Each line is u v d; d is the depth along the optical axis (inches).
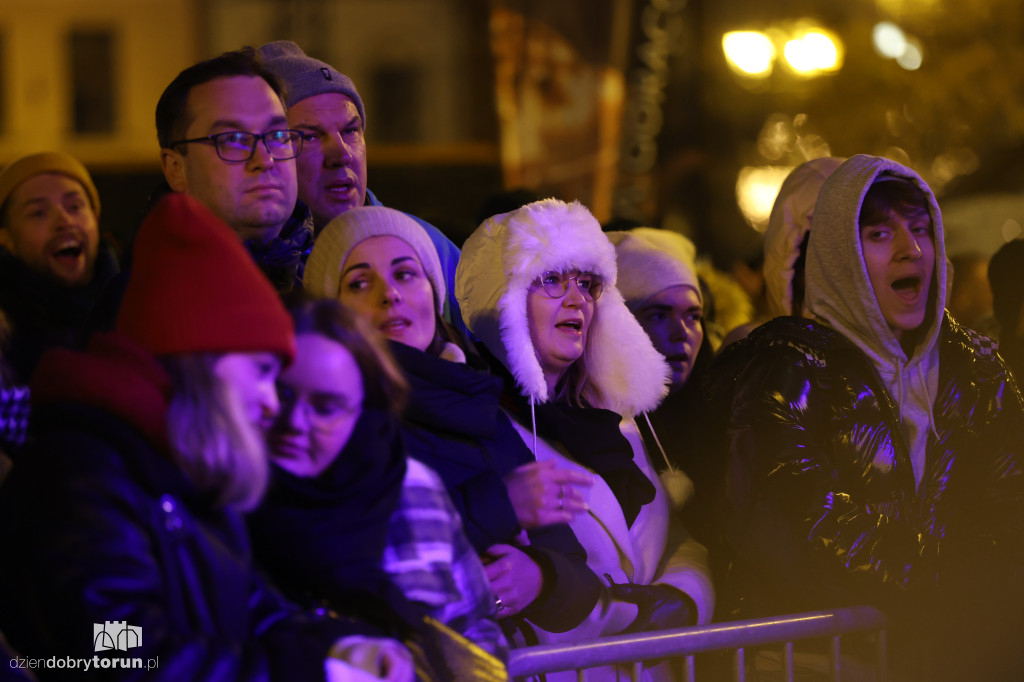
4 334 158.6
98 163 541.0
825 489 164.2
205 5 799.1
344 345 113.4
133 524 95.1
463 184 642.2
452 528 126.3
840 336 178.7
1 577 97.3
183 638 95.6
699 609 169.2
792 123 695.1
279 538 111.0
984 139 661.3
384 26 759.1
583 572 155.1
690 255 263.3
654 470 193.2
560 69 660.7
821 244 184.1
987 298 394.3
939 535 174.7
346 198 211.3
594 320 188.1
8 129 807.1
